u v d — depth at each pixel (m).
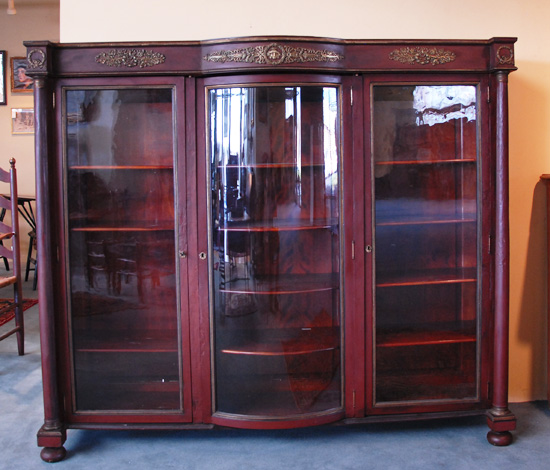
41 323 1.99
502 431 2.09
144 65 1.96
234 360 2.07
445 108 2.08
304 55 1.93
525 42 2.43
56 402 2.02
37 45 1.91
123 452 2.08
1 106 5.91
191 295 2.05
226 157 2.02
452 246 2.14
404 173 2.08
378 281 2.09
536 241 2.48
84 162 2.03
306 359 2.09
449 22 2.42
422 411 2.12
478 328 2.13
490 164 2.08
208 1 2.37
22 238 6.04
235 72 1.94
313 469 1.93
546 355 2.52
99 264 2.07
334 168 2.03
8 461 2.01
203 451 2.08
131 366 2.09
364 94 2.01
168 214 2.06
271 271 2.08
